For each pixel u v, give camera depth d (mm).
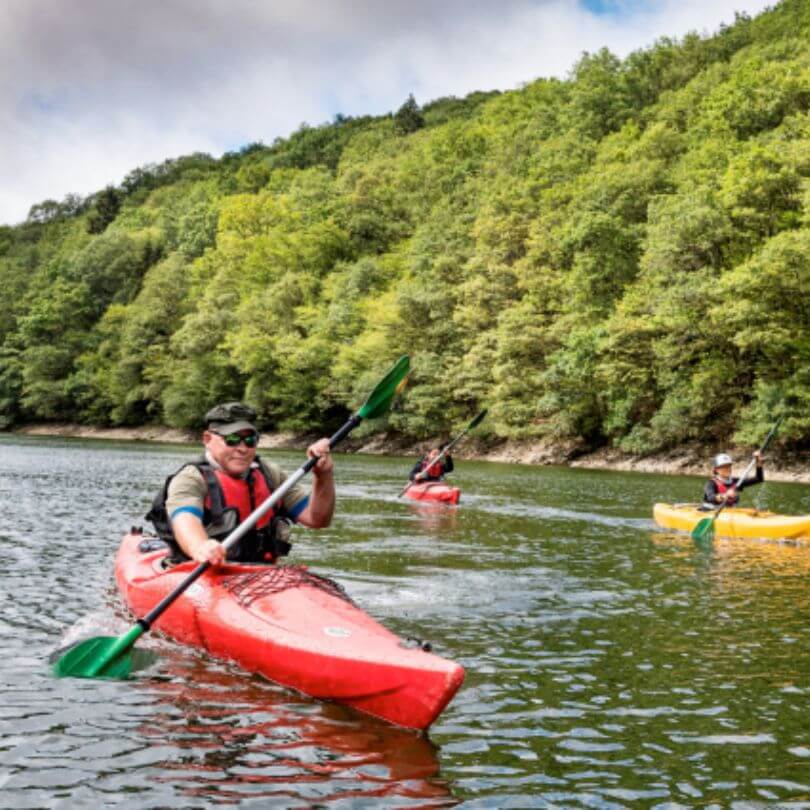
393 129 118000
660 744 3330
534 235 39156
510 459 36000
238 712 3502
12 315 76125
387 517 11578
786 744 3357
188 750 3109
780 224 28844
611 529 10883
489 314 39812
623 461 31453
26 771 2900
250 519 4254
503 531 10312
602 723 3555
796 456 27078
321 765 3008
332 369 44250
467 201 63125
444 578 6844
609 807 2756
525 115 84250
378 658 3467
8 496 13266
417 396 39500
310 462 4461
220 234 72625
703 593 6543
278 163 122625
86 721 3379
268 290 53719
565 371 32375
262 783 2842
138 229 97125
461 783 2898
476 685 4027
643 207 38406
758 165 29250
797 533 9883
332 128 132625
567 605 5949
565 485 19953
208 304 55500
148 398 57344
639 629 5270
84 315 70562
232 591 4328
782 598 6359
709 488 11172
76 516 10797
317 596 4199
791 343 26562
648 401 32219
